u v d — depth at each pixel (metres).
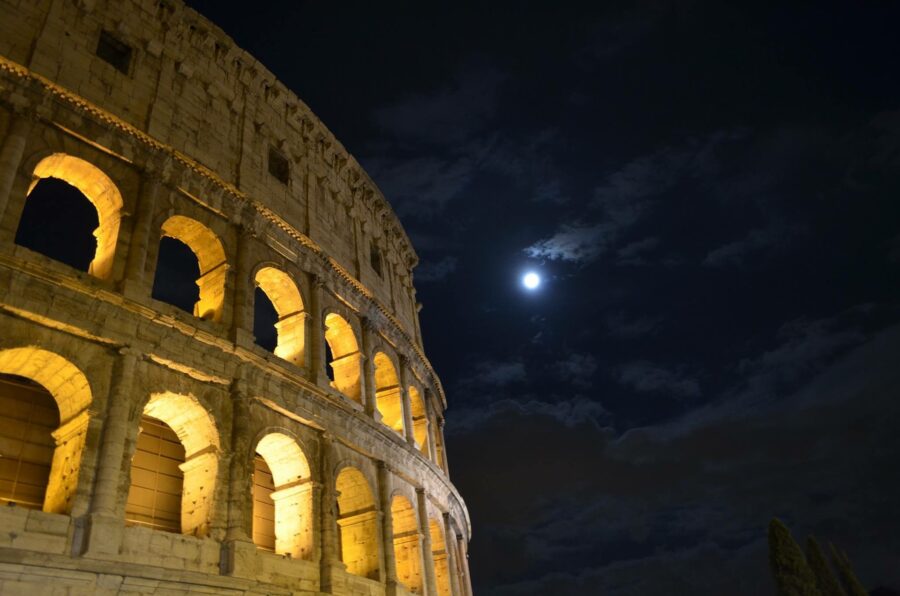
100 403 27.56
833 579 63.84
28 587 22.62
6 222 27.39
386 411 50.84
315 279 42.81
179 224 36.47
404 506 45.94
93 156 32.62
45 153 30.48
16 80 30.56
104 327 28.75
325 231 47.62
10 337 26.14
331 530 35.12
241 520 30.39
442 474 52.34
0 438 29.30
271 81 46.53
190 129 38.53
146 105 36.53
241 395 33.00
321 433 37.59
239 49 44.16
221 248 37.12
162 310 31.34
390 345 52.53
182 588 26.55
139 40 37.97
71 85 33.00
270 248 40.53
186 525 30.55
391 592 38.53
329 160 51.91
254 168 42.12
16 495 28.67
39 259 27.67
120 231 32.06
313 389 37.38
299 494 35.91
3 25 31.73
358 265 50.84
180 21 40.91
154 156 35.00
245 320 35.62
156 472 33.09
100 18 36.28
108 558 24.67
